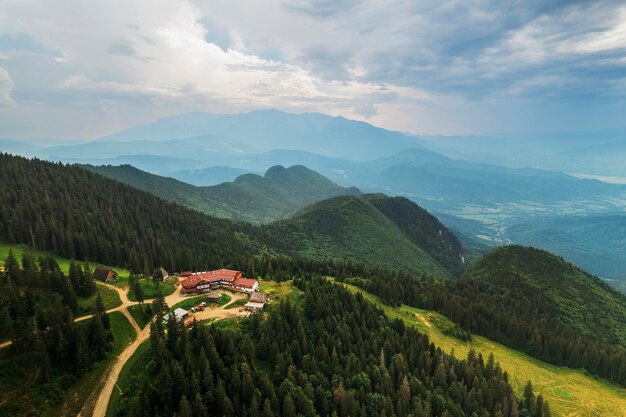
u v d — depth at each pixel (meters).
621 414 151.50
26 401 98.94
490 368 150.25
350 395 111.56
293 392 108.06
